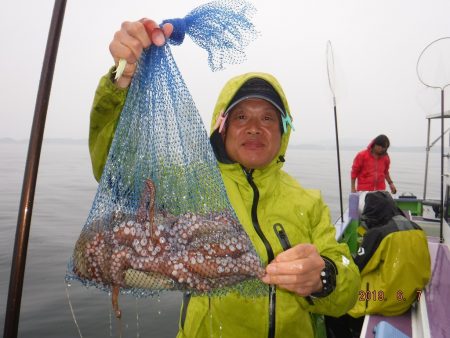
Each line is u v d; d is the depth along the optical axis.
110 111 1.75
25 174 1.39
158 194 1.68
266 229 1.94
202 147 1.73
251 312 1.90
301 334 2.01
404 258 3.30
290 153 183.00
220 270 1.52
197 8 1.75
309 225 2.06
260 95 1.95
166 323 6.57
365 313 3.42
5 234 14.10
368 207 3.90
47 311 7.18
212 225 1.62
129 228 1.54
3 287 8.67
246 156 1.96
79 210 20.45
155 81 1.71
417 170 77.31
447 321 2.82
